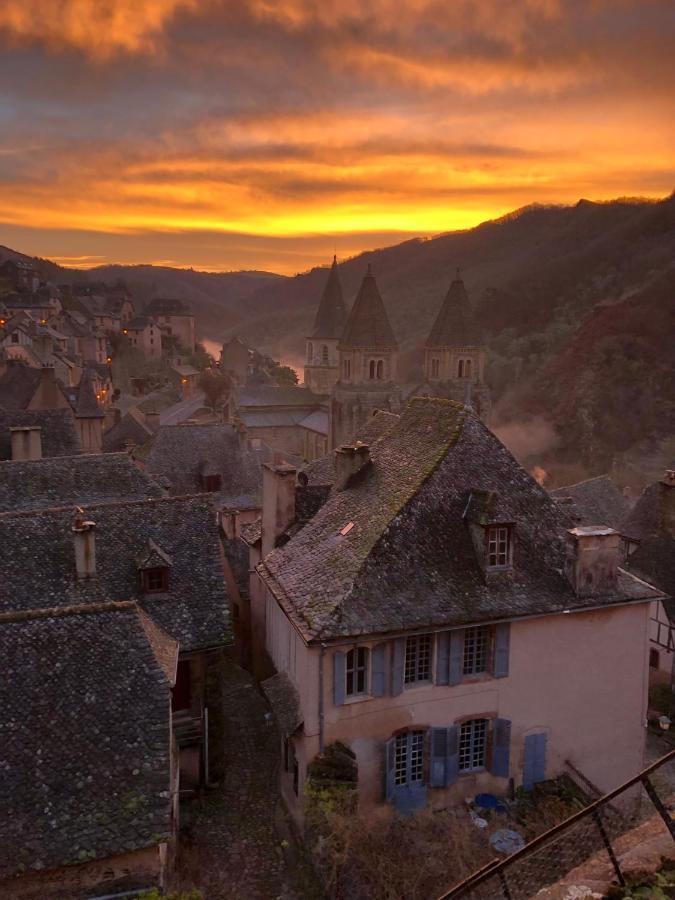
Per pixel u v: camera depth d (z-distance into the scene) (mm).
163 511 24797
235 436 48906
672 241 160125
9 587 21594
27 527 23156
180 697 22375
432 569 20484
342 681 19078
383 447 25344
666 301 119062
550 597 21000
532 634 20906
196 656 22250
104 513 24250
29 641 16750
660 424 103625
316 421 100938
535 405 117812
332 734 19281
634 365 111375
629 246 169375
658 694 33000
